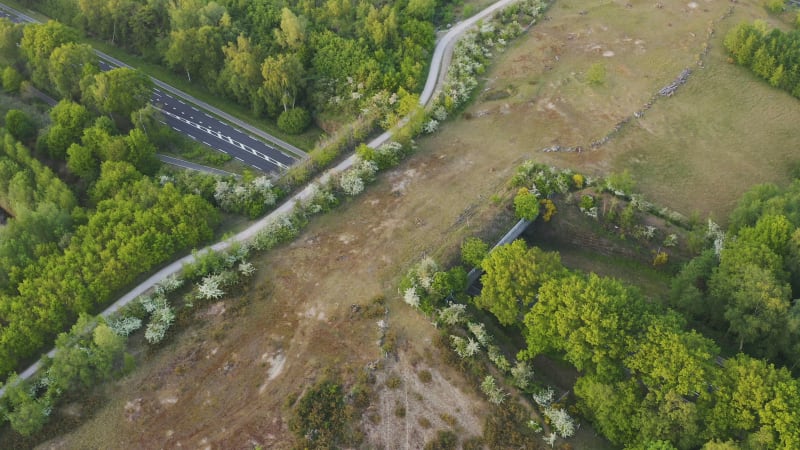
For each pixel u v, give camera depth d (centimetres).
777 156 12019
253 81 13850
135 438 8225
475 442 8081
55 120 12375
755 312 8781
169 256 10188
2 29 13700
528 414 8344
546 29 15225
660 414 7569
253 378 8781
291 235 10581
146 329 9338
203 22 14475
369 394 8550
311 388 8581
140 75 13125
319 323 9406
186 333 9294
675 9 15575
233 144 13388
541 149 12188
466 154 12175
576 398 8862
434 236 10612
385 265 10181
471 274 10100
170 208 10544
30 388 8594
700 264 9606
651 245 10725
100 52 15725
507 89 13575
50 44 13400
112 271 9550
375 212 11100
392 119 12662
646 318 8312
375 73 13512
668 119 12744
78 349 8531
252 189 11244
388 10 14850
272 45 14450
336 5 14688
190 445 8138
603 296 8306
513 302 8862
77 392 8625
